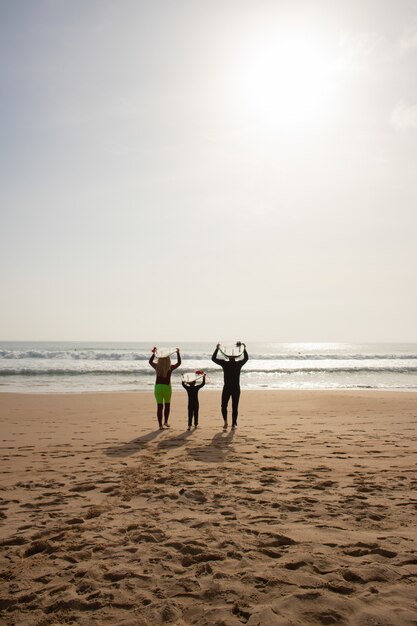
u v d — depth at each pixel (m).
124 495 4.66
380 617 2.25
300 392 18.19
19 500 4.53
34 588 2.69
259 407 13.74
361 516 3.87
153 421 10.99
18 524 3.83
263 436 8.51
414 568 2.83
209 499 4.46
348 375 30.00
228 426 10.01
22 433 9.10
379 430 9.24
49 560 3.09
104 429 9.68
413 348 137.62
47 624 2.29
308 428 9.59
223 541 3.35
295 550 3.15
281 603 2.43
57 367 30.92
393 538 3.34
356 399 15.62
